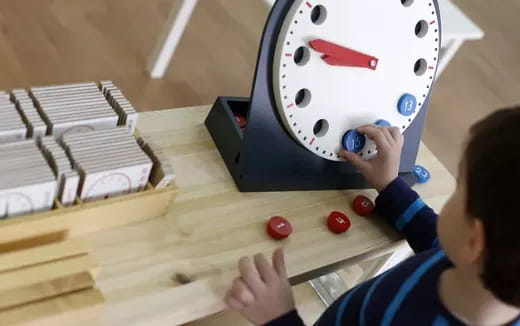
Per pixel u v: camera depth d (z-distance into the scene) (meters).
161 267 0.73
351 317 0.69
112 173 0.70
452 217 0.58
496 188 0.52
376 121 0.90
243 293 0.71
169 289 0.71
